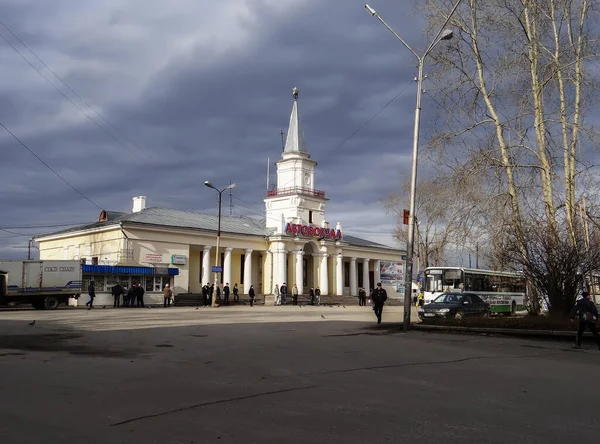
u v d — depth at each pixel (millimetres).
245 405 6836
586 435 5656
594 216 20656
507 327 18016
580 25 20688
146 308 39469
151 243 47156
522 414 6582
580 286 19891
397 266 74250
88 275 40906
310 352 12656
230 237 54188
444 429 5809
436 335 18109
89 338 15539
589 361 12016
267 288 57719
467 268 34531
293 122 64625
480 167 22141
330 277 63781
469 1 22125
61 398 7082
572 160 21016
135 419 6035
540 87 21297
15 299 35000
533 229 20547
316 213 64062
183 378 8820
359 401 7184
